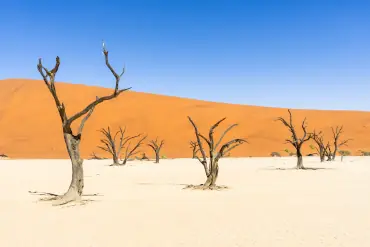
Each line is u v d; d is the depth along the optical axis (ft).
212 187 60.03
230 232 29.45
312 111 312.91
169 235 28.66
